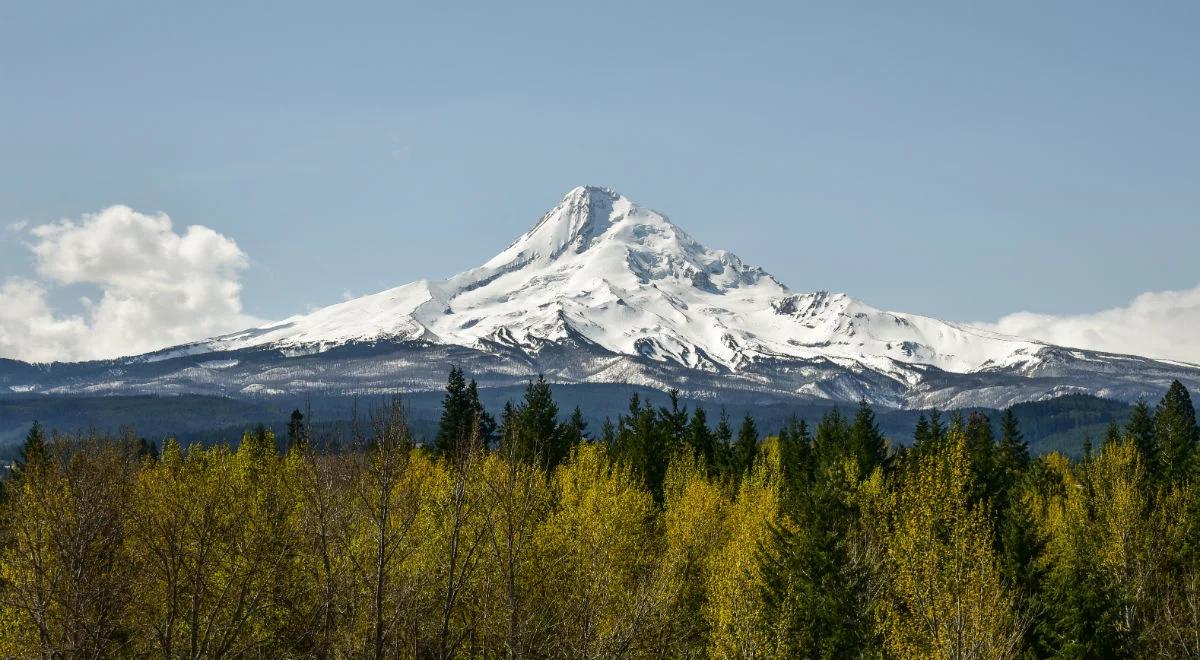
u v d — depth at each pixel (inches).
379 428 1552.7
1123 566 2330.2
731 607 1897.1
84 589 1523.1
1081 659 2041.1
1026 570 2225.6
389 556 1525.6
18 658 1569.9
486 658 1738.4
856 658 1941.4
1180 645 2078.0
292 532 1679.4
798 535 2155.5
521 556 1756.9
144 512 1633.9
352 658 1507.1
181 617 1696.6
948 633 1624.0
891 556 2116.1
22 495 1595.7
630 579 2082.9
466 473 1626.5
